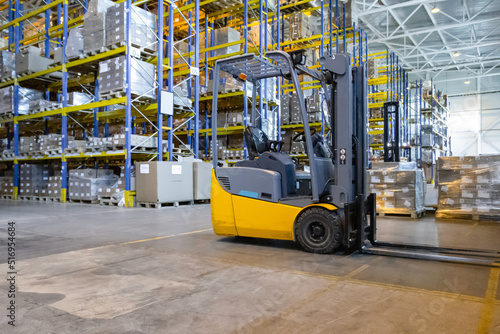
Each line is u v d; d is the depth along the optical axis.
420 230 5.86
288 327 2.16
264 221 4.46
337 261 3.78
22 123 14.19
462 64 32.03
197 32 11.06
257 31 13.48
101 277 3.19
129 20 9.17
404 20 22.83
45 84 13.34
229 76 12.41
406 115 21.66
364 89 4.45
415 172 7.43
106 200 9.95
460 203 7.24
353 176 4.40
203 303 2.55
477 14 21.02
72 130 15.20
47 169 12.63
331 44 14.23
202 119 14.66
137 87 9.39
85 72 12.11
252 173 4.58
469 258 3.77
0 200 12.02
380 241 4.76
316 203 4.21
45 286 2.95
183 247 4.47
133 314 2.37
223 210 4.73
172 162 9.34
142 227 6.03
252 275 3.24
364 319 2.27
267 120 12.27
